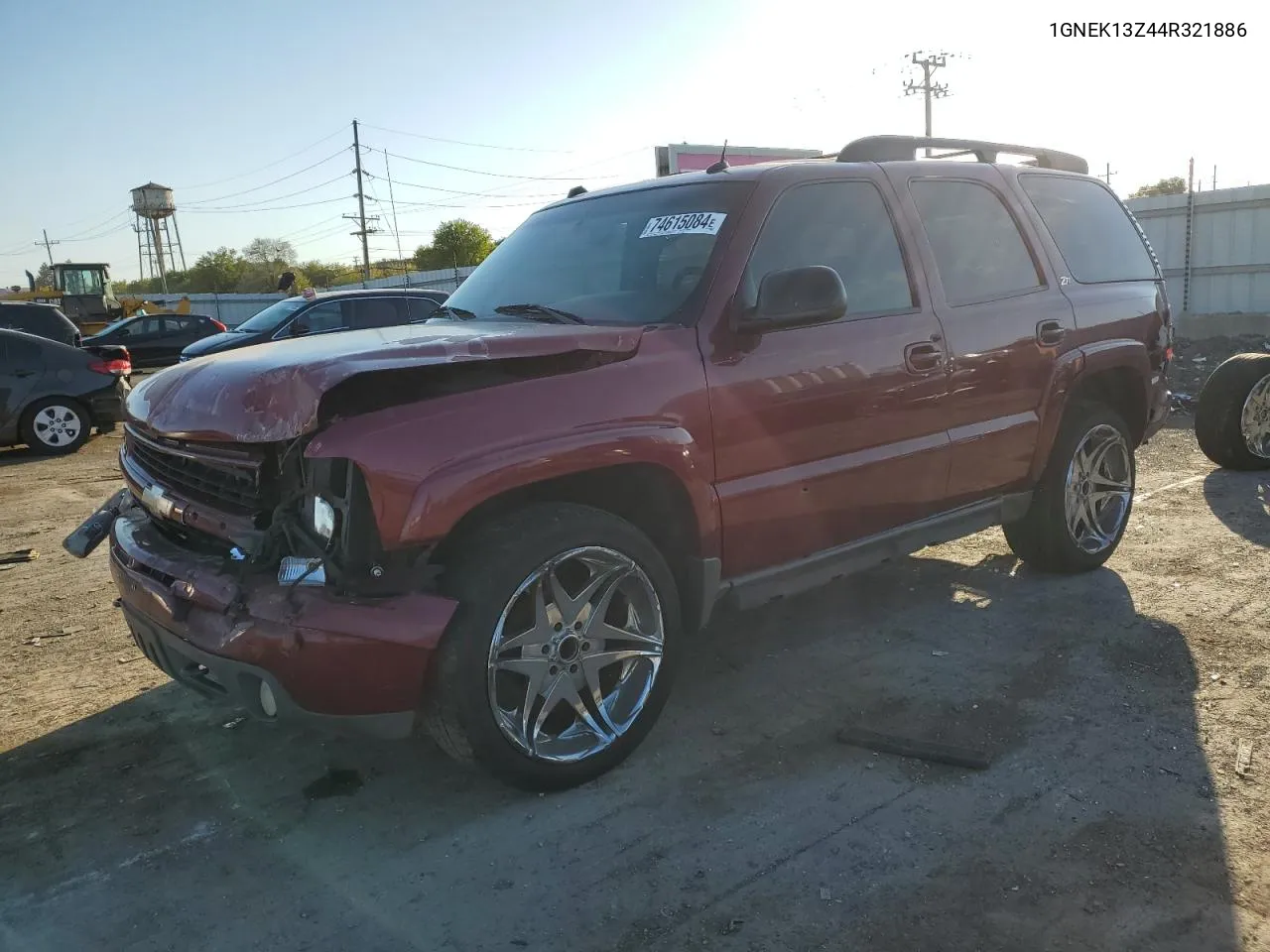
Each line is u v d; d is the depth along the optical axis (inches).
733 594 132.3
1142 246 208.8
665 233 140.0
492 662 106.8
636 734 121.6
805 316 123.8
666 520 127.9
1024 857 100.4
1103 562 194.4
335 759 128.1
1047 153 200.5
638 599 121.8
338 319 496.1
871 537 149.6
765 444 130.6
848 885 97.3
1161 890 94.3
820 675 148.4
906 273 152.6
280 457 105.5
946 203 164.6
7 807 118.4
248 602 102.3
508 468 105.6
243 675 103.6
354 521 100.5
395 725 106.3
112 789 122.0
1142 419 199.9
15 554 238.8
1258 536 211.0
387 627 101.0
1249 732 124.8
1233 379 267.4
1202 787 112.2
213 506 113.7
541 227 165.3
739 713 136.8
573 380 114.3
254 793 120.0
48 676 159.5
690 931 91.4
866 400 141.9
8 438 419.8
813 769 120.5
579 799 115.5
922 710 135.0
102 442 466.6
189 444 115.0
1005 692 139.4
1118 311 189.0
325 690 101.0
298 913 96.4
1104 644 155.3
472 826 110.7
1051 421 173.8
